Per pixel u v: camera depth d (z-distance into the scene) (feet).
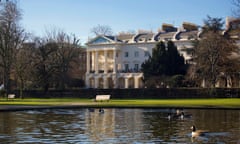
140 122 113.70
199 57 279.90
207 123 110.01
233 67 275.18
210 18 313.73
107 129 96.89
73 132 90.99
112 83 427.74
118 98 293.23
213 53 276.21
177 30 445.37
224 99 252.01
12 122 111.96
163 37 422.00
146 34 444.55
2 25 267.80
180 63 339.16
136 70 421.18
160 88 286.25
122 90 295.07
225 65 278.05
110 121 116.37
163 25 447.01
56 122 112.78
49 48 312.50
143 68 343.87
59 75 326.65
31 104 195.42
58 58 326.44
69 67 341.82
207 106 176.96
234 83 289.33
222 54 275.80
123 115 138.10
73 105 180.34
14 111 153.38
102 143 75.97
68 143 75.77
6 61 273.75
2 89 303.89
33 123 109.81
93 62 455.22
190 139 80.79
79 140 79.36
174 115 125.29
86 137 83.25
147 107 174.40
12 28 271.69
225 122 112.37
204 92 273.33
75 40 346.54
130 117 130.11
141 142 77.20
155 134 87.86
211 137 83.10
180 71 336.49
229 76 287.48
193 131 85.97
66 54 335.26
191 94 277.44
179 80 309.42
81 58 451.53
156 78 325.42
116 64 435.94
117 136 84.74
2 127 99.86
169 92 283.18
